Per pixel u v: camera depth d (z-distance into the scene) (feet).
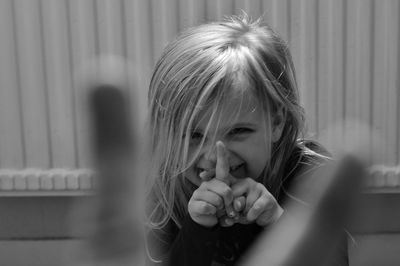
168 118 3.62
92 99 1.20
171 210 3.77
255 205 3.36
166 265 3.51
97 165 1.20
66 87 13.78
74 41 13.65
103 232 1.17
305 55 13.67
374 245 13.15
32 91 13.82
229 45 3.79
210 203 3.38
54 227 14.62
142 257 1.19
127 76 1.22
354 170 1.24
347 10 13.57
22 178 14.03
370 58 13.67
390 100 13.73
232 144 3.53
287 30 13.61
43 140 13.98
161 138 3.67
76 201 1.26
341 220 1.27
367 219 1.27
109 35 13.62
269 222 3.41
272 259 1.35
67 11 13.57
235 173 3.67
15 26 13.62
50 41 13.66
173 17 13.52
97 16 13.58
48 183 14.03
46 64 13.74
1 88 13.83
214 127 3.47
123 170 1.19
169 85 3.66
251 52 3.76
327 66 13.71
